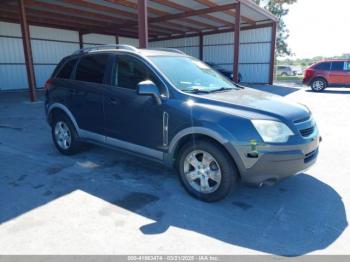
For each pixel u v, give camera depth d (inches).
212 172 128.8
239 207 127.6
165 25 786.2
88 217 118.2
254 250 98.0
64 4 531.2
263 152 115.0
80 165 179.0
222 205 129.2
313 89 636.7
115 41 934.4
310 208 126.8
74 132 189.5
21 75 701.3
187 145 133.7
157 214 121.2
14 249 97.7
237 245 100.7
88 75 178.7
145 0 314.3
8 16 628.4
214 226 112.5
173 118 134.2
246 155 116.6
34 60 724.0
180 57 171.2
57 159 190.9
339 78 605.9
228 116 121.0
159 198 135.5
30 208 125.3
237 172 125.6
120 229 109.9
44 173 165.8
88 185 149.5
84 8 564.4
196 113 127.5
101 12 607.2
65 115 192.9
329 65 615.2
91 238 104.0
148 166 177.2
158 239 103.8
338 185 150.3
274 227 111.9
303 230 110.0
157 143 143.5
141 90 132.0
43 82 752.3
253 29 829.8
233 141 117.5
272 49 805.9
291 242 102.5
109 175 163.0
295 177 160.6
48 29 745.6
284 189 145.5
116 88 159.6
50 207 126.3
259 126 116.5
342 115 341.4
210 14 654.5
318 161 186.1
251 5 582.2
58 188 145.8
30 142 235.3
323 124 293.6
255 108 123.2
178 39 982.4
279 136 116.7
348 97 520.4
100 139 172.9
